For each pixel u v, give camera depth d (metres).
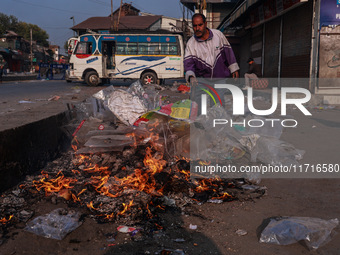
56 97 8.92
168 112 4.08
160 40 16.61
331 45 9.96
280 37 13.15
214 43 4.47
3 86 18.91
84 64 16.97
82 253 1.93
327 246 1.99
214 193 2.82
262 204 2.66
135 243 2.04
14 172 2.87
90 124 4.33
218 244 2.04
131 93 4.79
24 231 2.10
